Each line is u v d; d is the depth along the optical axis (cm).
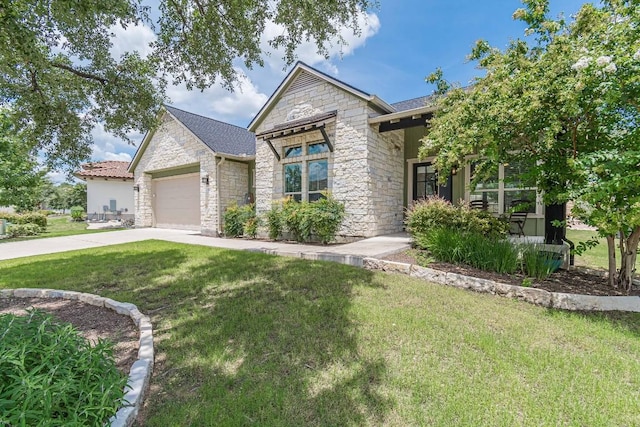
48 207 3759
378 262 560
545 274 473
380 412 199
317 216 846
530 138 459
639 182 349
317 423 191
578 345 287
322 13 454
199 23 497
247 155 1271
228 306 385
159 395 221
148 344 283
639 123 393
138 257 711
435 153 966
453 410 200
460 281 461
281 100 1074
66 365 198
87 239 1108
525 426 187
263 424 189
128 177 2314
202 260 663
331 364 254
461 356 266
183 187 1485
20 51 414
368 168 862
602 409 202
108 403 183
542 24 482
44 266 638
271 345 286
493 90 464
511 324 331
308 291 436
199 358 267
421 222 692
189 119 1476
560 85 390
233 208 1172
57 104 624
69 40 516
